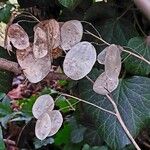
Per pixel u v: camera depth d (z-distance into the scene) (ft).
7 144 1.78
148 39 1.12
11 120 1.72
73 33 0.98
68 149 1.60
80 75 0.95
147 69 1.12
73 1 0.95
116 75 0.99
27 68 1.01
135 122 1.11
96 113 1.13
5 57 1.26
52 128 1.00
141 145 1.38
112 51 0.96
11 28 1.00
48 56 1.00
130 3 1.24
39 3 1.37
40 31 0.99
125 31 1.21
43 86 2.03
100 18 1.24
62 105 1.51
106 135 1.11
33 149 1.81
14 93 2.26
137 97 1.12
